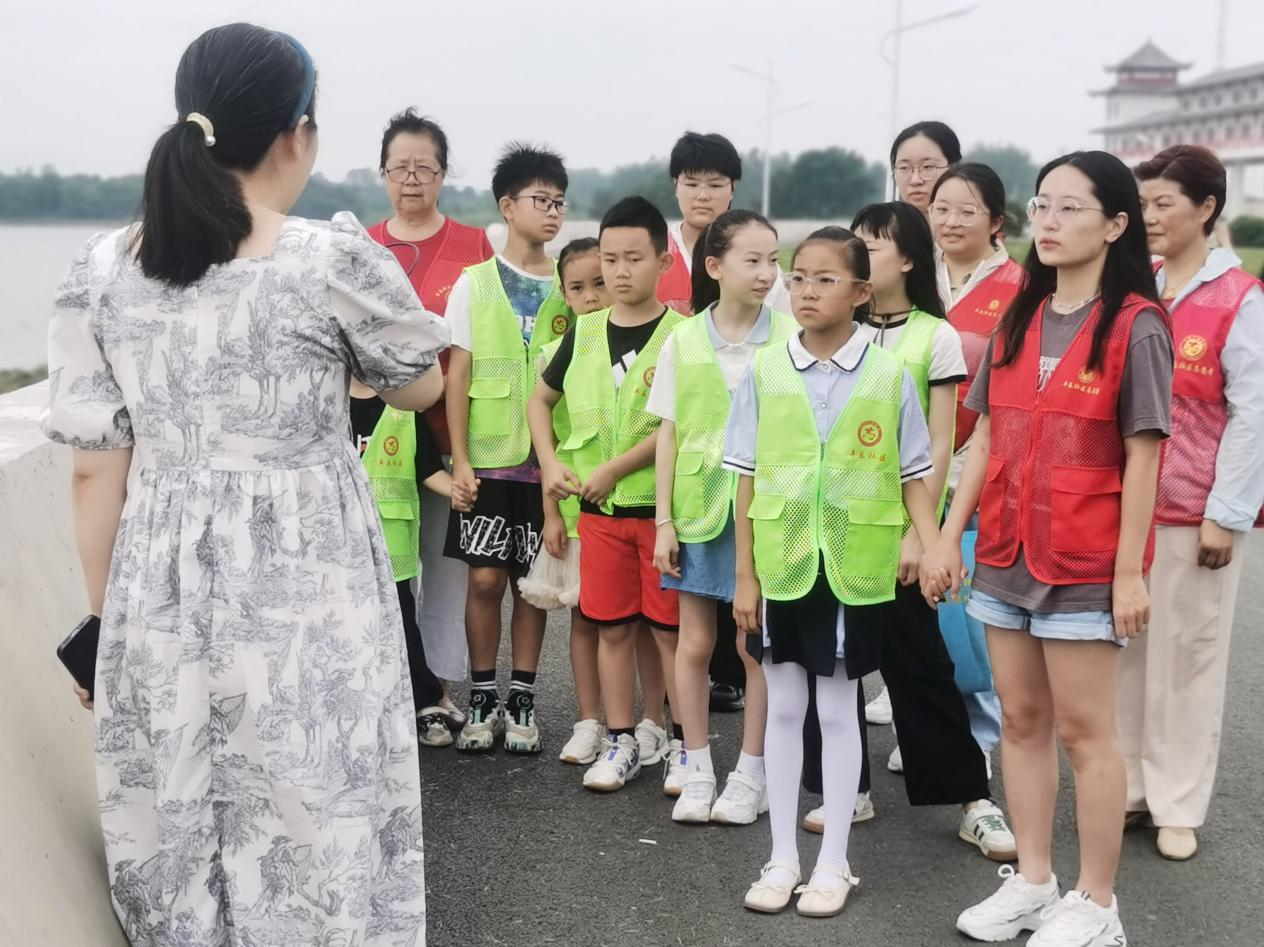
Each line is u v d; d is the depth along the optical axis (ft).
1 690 8.98
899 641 12.78
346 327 8.71
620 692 14.53
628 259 14.02
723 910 11.71
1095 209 10.29
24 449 11.33
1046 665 10.85
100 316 8.60
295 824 8.70
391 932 9.43
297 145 8.88
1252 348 12.64
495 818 13.65
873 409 11.64
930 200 15.07
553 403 15.01
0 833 8.05
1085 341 10.44
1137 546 10.27
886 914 11.69
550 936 11.20
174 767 8.52
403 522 15.25
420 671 15.65
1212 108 262.06
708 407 13.23
